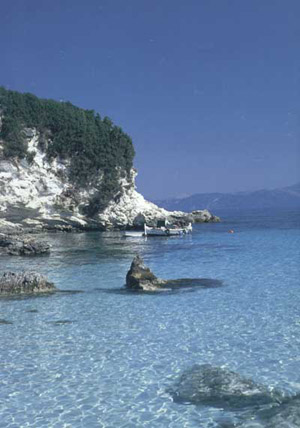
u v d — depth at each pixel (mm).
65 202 88062
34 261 43875
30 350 17188
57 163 88375
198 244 60531
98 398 13094
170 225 84250
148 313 22328
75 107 101938
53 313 22609
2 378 14594
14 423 11781
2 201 79000
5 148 80375
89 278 33062
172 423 11633
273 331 18938
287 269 35250
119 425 11602
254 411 12047
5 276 27984
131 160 98562
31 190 82812
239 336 18359
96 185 92312
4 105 82438
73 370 15172
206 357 16094
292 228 89812
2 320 21422
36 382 14266
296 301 24219
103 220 92812
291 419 11258
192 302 24500
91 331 19484
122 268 38219
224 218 162500
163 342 17844
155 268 38312
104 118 100750
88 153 90750
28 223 85500
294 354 16156
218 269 36500
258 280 30734
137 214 96062
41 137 86312
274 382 13828
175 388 13602
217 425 11430
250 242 60781
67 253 51156
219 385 13508
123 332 19266
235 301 24562
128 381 14203
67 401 12953
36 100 88438
